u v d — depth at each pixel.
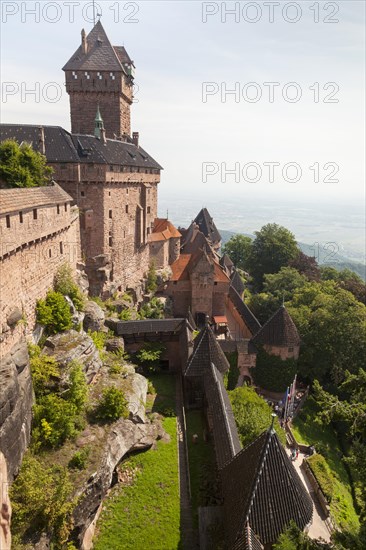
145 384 35.78
